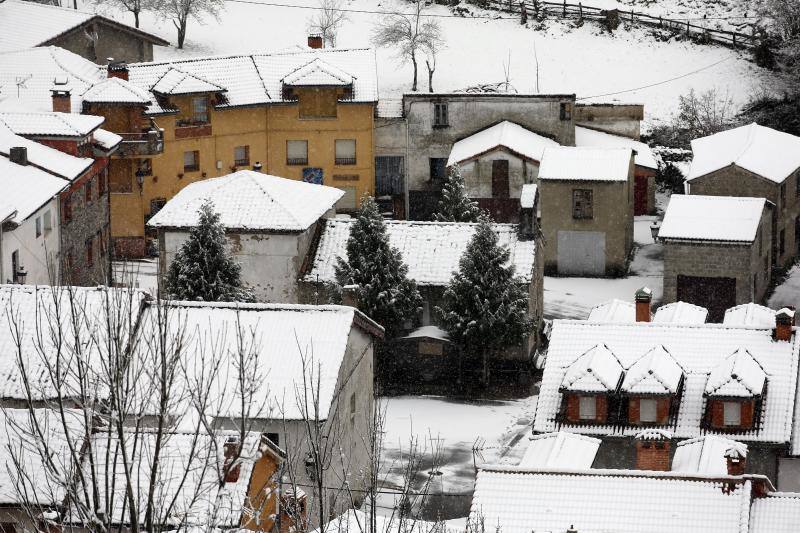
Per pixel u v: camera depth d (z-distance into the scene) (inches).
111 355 2034.9
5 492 2829.7
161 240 5777.6
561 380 4212.6
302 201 5935.0
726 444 3646.7
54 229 5629.9
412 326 5693.9
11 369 3767.2
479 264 5433.1
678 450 3688.5
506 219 7239.2
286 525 2839.6
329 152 7485.2
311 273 5762.8
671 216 6171.3
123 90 6771.7
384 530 2524.6
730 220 6122.1
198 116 7229.3
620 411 4104.3
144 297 4033.0
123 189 6943.9
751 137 6835.6
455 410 5310.0
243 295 5236.2
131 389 2043.6
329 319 4264.3
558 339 4323.3
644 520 3184.1
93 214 6181.1
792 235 6811.0
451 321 5467.5
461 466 4778.5
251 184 5910.4
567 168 6702.8
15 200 5246.1
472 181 7253.9
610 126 7726.4
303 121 7445.9
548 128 7529.5
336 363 4133.9
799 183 6825.8
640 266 6855.3
